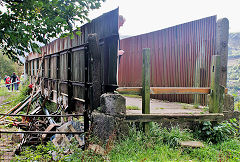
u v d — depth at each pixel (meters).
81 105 6.09
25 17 2.78
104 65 5.04
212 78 4.79
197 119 4.50
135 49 9.16
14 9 2.72
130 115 4.31
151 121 4.37
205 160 3.62
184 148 4.06
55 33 2.78
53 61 9.12
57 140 4.77
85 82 5.56
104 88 5.02
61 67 7.99
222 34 5.09
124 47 9.98
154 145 4.08
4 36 2.74
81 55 6.04
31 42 2.67
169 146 4.13
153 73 8.28
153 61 8.25
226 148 4.05
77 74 6.38
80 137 4.72
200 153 3.88
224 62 5.09
